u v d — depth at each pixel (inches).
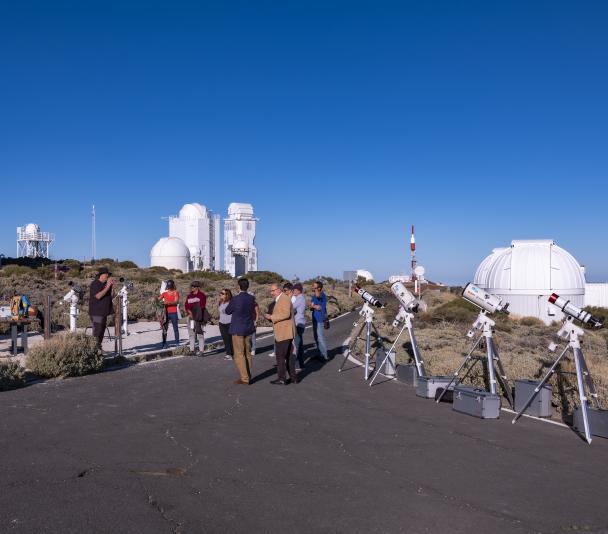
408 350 664.4
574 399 414.6
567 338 351.3
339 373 547.5
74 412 354.3
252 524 193.8
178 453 272.4
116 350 588.1
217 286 2142.0
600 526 200.7
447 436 320.8
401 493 227.1
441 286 3068.4
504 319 1384.1
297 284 570.3
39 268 2308.1
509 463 271.9
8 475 236.5
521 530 195.6
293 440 302.2
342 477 244.7
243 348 466.6
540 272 1541.6
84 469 245.6
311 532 189.0
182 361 588.1
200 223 4783.5
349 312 1546.5
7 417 338.6
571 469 264.7
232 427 326.0
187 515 199.6
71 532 183.6
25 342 578.2
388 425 343.0
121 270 2630.4
